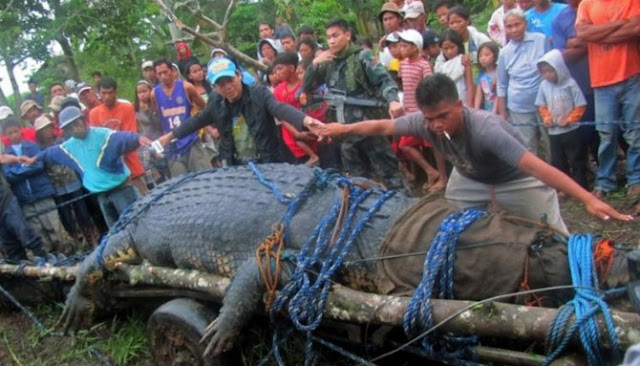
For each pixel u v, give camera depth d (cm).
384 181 616
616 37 554
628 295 293
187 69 891
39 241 656
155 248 458
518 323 305
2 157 634
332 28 584
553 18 653
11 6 1288
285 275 374
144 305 496
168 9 818
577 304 300
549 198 414
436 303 327
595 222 563
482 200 425
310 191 417
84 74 1667
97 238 749
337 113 596
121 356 466
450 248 343
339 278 384
